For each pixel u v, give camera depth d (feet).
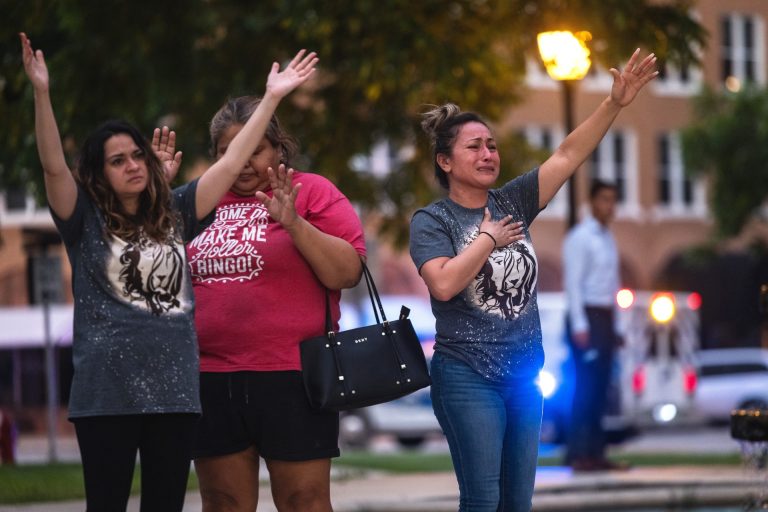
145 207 46.03
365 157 157.89
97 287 45.50
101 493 45.52
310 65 49.65
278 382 51.37
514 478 52.65
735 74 366.22
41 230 159.84
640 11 136.67
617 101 53.88
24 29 125.08
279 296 51.65
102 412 44.86
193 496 89.35
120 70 133.28
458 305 51.83
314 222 52.65
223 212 52.70
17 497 88.28
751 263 358.64
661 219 365.61
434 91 133.49
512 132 188.44
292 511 52.19
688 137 288.30
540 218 352.90
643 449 162.71
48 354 157.28
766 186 282.36
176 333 45.85
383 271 329.31
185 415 45.98
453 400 51.70
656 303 236.43
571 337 104.58
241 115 51.78
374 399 51.21
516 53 143.95
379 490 95.66
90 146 45.75
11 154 132.77
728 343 360.28
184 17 135.64
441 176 54.39
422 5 134.82
